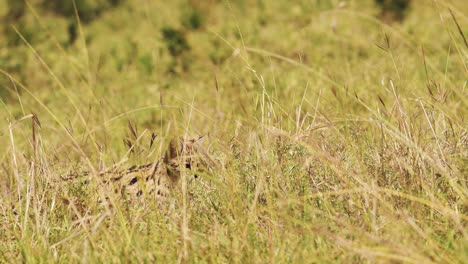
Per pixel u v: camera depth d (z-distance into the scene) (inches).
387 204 626.5
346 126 786.2
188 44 1843.0
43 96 1536.7
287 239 610.9
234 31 1824.6
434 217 668.1
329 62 1491.1
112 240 634.2
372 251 545.0
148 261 599.2
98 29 2064.5
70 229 678.5
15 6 2068.2
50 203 742.5
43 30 1982.0
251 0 1957.4
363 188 640.4
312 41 1626.5
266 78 1395.2
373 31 1637.6
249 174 735.1
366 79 1160.8
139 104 1398.9
